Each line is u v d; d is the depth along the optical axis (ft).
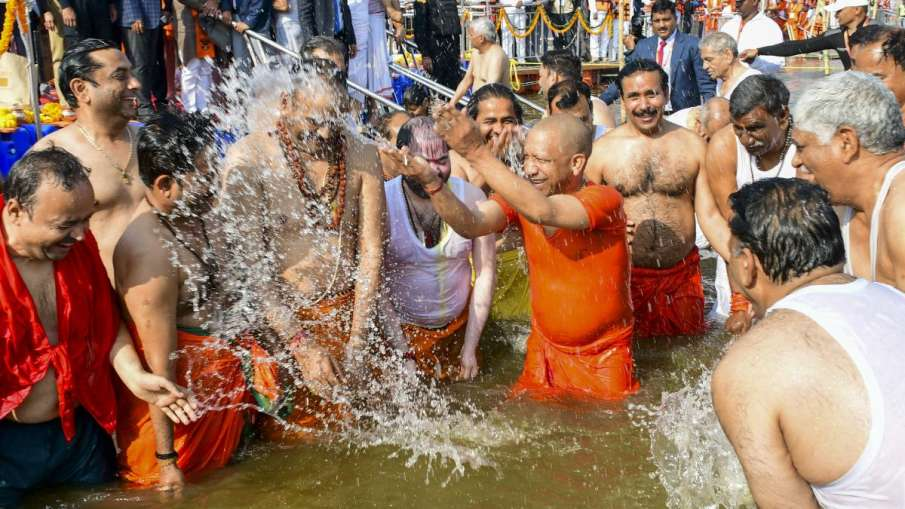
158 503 10.71
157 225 10.70
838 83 9.34
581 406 13.57
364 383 13.41
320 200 12.44
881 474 6.50
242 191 12.00
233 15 24.16
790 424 6.72
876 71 14.11
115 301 10.88
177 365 11.24
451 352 14.96
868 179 9.36
